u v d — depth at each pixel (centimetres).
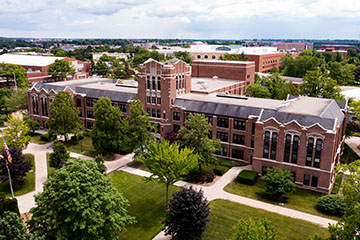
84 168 3603
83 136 8694
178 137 6550
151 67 7900
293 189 5222
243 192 5653
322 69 18475
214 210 5022
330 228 3216
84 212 3250
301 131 5647
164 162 5225
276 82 11119
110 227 3553
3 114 10344
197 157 5519
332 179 5888
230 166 6794
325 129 5450
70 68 16975
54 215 3372
